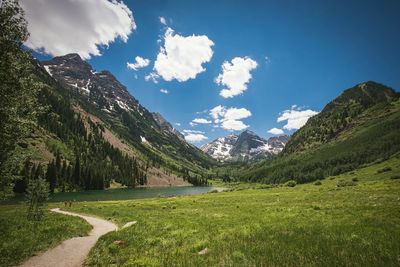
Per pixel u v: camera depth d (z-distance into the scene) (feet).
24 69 75.46
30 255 60.23
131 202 270.87
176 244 60.59
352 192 168.55
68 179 620.90
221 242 55.31
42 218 124.98
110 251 60.13
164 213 141.49
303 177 619.26
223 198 233.76
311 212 92.48
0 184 82.69
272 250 45.62
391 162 469.57
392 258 36.88
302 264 37.42
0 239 69.62
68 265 53.67
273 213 98.99
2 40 67.36
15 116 71.36
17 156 80.53
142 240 67.31
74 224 109.19
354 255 39.29
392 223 60.59
